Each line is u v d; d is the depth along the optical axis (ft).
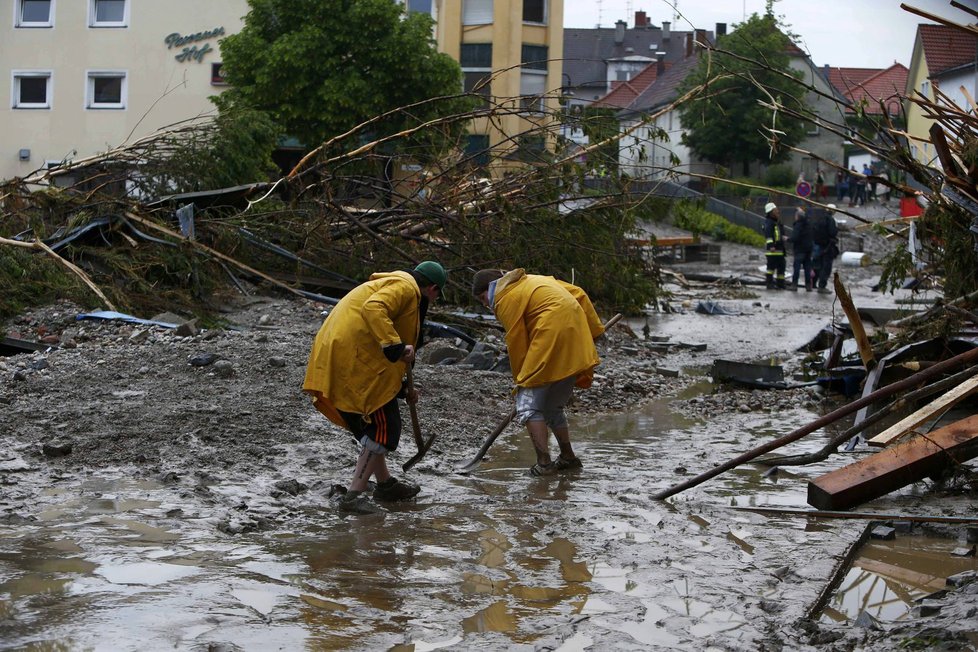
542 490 21.71
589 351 22.95
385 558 16.39
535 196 45.91
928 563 16.76
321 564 15.88
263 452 23.16
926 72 134.51
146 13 117.50
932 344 31.71
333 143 47.50
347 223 46.42
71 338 35.78
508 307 23.12
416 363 35.37
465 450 25.68
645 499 20.89
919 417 22.40
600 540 17.72
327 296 46.19
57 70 118.93
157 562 15.48
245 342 34.71
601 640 12.92
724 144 167.02
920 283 34.37
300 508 19.43
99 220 44.42
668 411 32.68
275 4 102.99
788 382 37.65
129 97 118.52
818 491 20.03
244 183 52.26
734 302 74.33
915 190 32.14
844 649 12.78
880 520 19.04
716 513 19.88
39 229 44.98
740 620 13.82
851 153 165.99
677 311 67.51
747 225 157.28
